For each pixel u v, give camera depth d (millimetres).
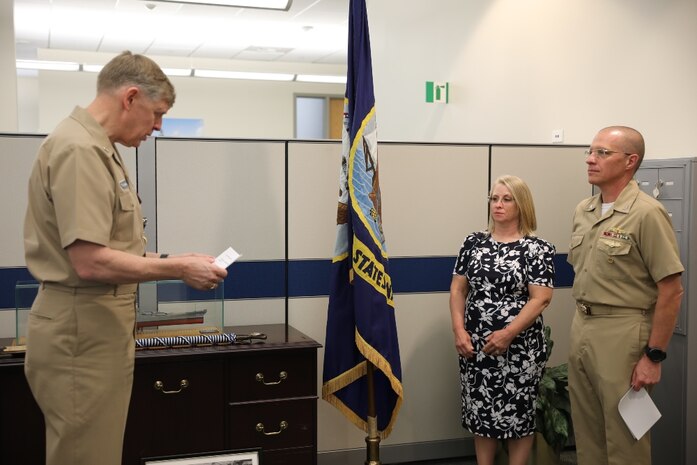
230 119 11586
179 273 1917
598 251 2797
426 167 3812
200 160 3473
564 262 4031
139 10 8031
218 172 3502
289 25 8828
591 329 2824
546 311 4008
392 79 7035
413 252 3816
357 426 3420
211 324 3320
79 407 1874
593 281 2812
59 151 1817
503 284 3139
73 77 10789
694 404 3293
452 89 5965
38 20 8492
